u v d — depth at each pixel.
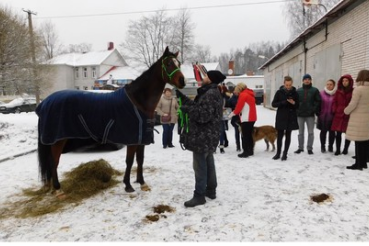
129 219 3.65
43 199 4.35
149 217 3.69
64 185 4.80
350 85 6.11
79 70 44.62
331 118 6.52
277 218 3.57
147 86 4.21
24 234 3.33
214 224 3.46
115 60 47.50
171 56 4.17
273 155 6.65
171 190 4.58
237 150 7.22
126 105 4.14
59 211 3.92
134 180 5.08
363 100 5.16
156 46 44.56
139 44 44.50
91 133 4.22
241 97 6.29
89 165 5.10
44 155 4.42
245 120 6.35
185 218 3.63
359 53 8.51
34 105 21.69
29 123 10.14
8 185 4.96
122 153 7.22
